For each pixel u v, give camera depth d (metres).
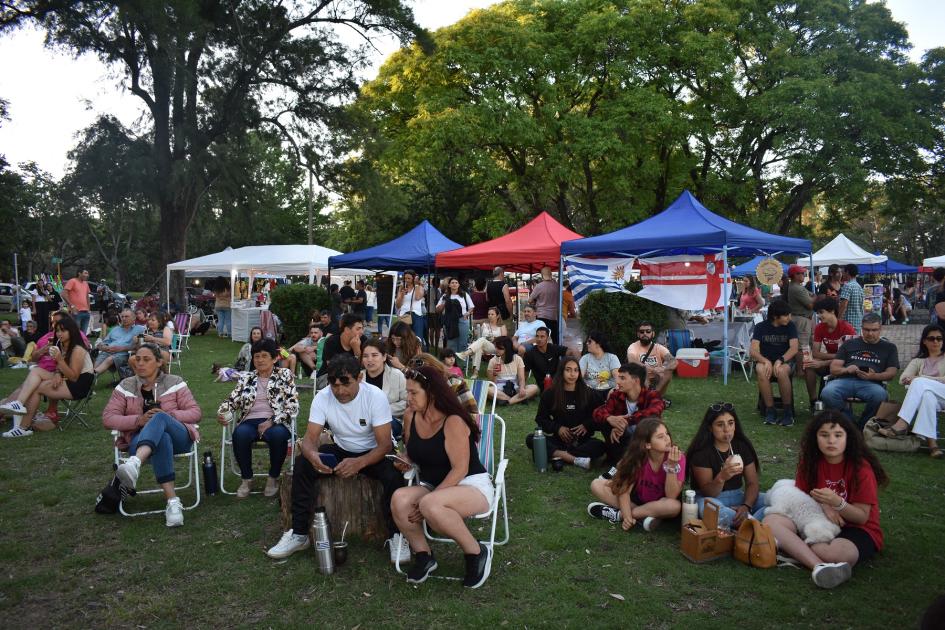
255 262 18.36
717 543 3.77
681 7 23.47
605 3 22.94
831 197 23.84
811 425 3.75
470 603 3.32
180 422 4.75
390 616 3.21
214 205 20.11
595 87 23.50
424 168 22.70
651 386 7.49
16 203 34.72
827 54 23.19
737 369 10.78
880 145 23.22
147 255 51.12
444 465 3.77
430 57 21.69
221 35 18.80
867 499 3.59
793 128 22.33
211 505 4.85
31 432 7.10
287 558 3.91
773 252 11.24
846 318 9.71
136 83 18.89
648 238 10.23
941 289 9.05
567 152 22.44
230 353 14.49
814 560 3.53
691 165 24.73
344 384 4.02
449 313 12.06
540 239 12.49
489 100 21.42
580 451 5.64
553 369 8.45
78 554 3.98
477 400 5.78
